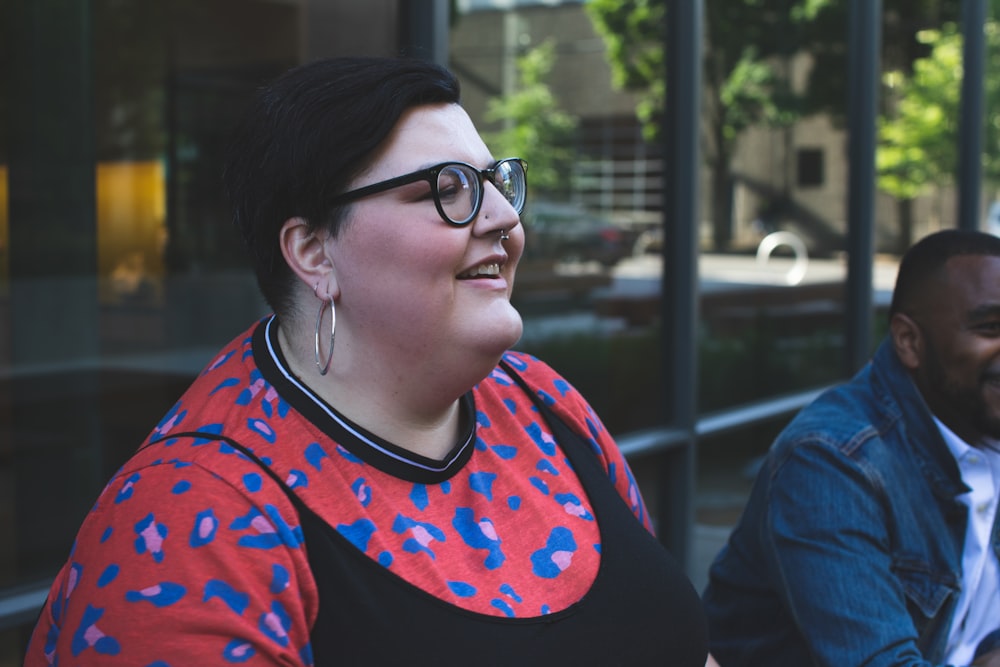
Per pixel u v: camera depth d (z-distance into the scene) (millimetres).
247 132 1202
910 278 1971
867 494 1833
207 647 995
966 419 1938
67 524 3047
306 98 1154
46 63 2975
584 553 1255
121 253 3131
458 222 1153
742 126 5008
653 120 4512
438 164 1147
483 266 1203
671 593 1298
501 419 1354
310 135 1144
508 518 1240
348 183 1148
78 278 3061
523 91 3990
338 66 1172
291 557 1060
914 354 1954
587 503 1329
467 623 1111
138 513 1042
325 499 1108
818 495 1826
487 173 1187
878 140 5957
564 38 4121
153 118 3162
